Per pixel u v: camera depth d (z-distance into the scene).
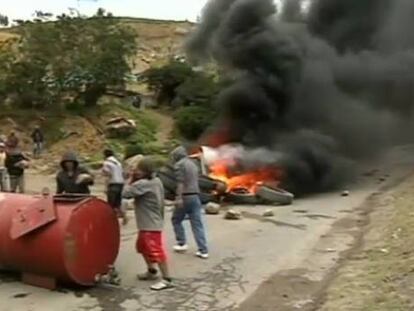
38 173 25.83
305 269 9.95
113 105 38.75
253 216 15.72
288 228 13.91
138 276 9.16
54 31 36.09
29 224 8.48
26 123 33.97
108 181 13.03
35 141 31.17
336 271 9.78
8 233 8.67
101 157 30.23
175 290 8.65
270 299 8.28
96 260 8.69
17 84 34.94
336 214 16.20
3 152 15.69
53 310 7.77
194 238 11.07
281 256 10.88
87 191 9.62
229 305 8.02
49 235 8.35
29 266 8.64
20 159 15.24
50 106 36.00
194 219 10.51
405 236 11.98
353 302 7.96
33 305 7.97
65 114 35.69
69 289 8.62
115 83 38.34
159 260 8.77
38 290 8.59
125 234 12.41
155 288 8.61
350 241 12.33
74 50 36.75
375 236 12.55
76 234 8.41
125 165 21.44
